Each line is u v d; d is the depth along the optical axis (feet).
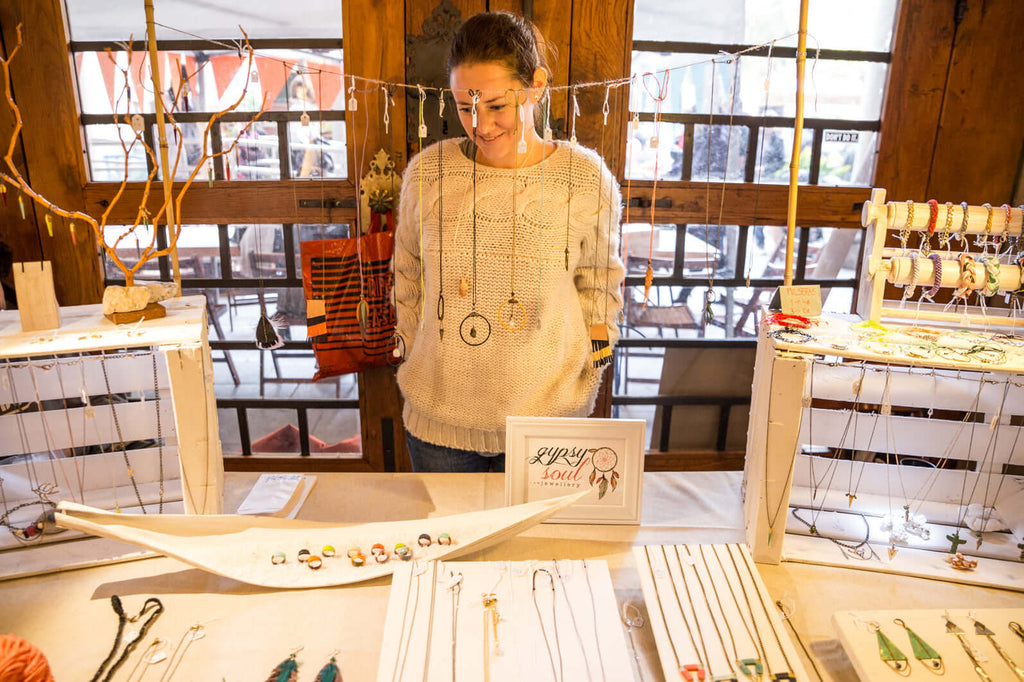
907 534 4.01
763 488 3.70
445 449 4.70
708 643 3.07
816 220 5.57
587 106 5.27
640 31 5.38
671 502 4.42
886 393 4.02
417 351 4.57
